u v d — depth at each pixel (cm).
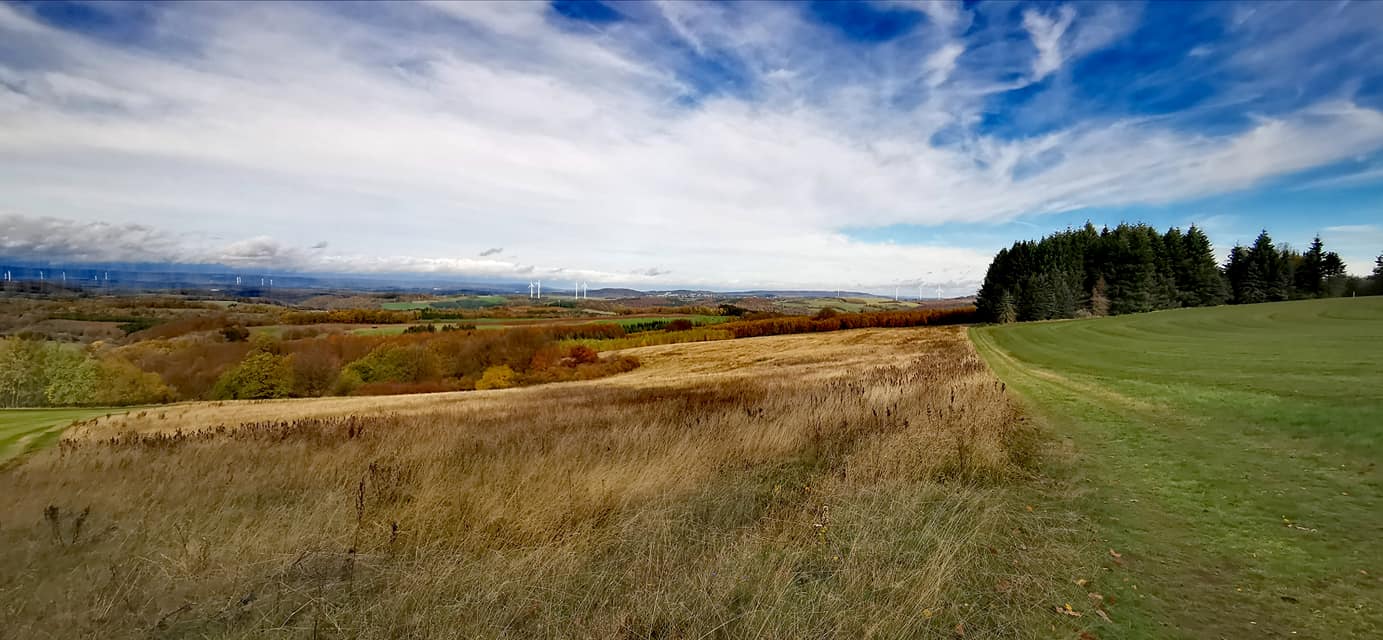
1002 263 8375
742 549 477
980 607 404
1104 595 418
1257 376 1515
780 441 877
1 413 2839
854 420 1009
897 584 418
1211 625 373
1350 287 7875
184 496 696
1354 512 545
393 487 664
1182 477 697
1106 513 585
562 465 731
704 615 388
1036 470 752
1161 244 8112
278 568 466
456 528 525
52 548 520
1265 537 505
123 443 1345
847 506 584
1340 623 366
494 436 1073
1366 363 1647
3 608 416
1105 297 7619
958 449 775
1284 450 786
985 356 3014
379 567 468
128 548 517
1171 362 2103
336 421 1602
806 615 387
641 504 604
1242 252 8194
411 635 373
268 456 977
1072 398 1396
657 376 4338
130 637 381
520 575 437
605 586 435
